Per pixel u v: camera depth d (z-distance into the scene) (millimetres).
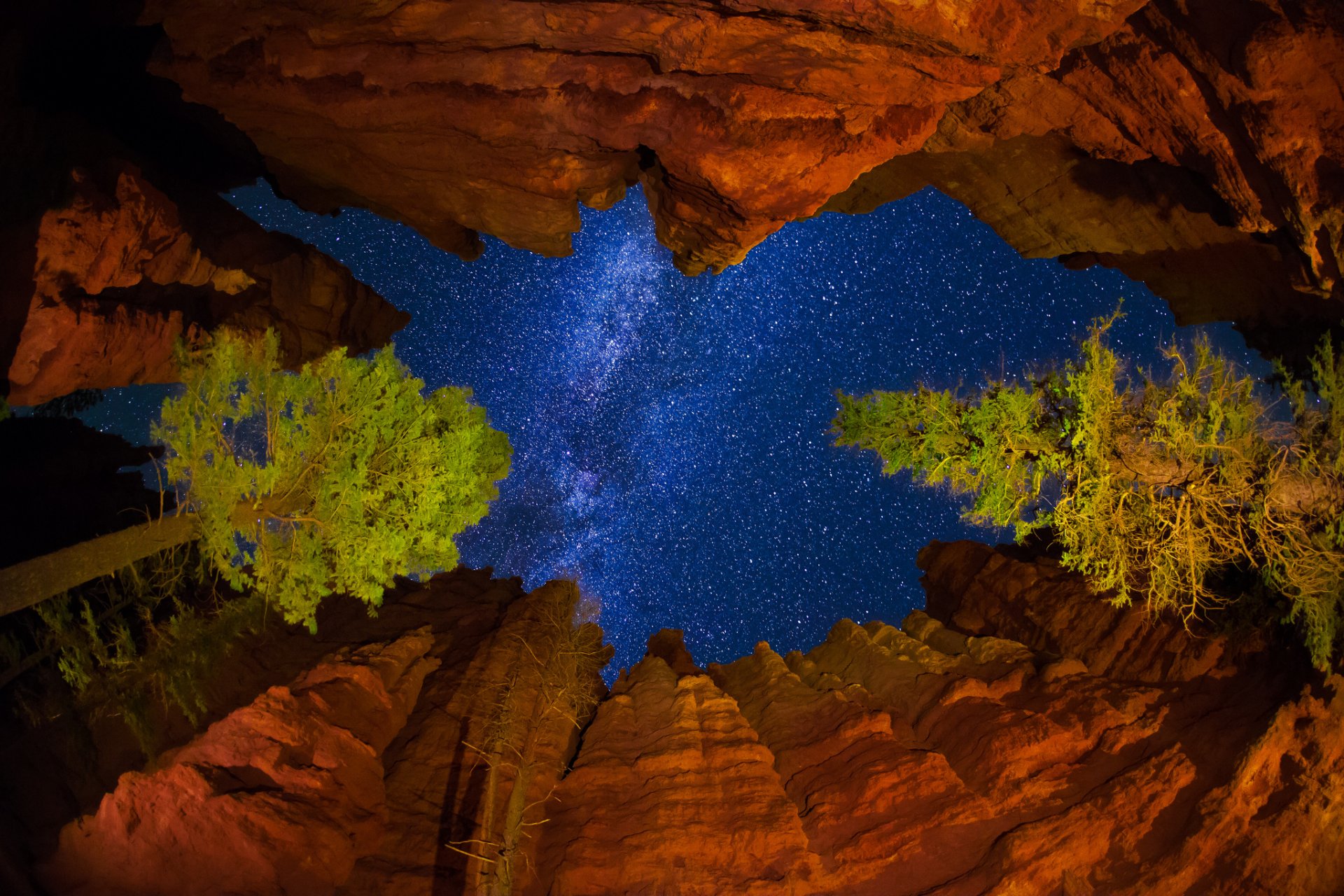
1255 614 11164
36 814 8648
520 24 8945
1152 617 12438
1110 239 14109
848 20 8078
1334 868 8016
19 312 9203
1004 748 9914
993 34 8102
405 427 11586
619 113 9773
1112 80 10367
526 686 12453
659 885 8633
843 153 9773
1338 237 9469
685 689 13055
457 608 16500
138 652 11203
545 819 9719
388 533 10969
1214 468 11383
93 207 9297
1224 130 9953
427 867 8773
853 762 10328
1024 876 8258
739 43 8594
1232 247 13148
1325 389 11062
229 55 10023
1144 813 8742
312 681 11102
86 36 11922
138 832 7949
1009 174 13875
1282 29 8469
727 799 9758
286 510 10656
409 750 10719
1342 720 8742
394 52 9641
